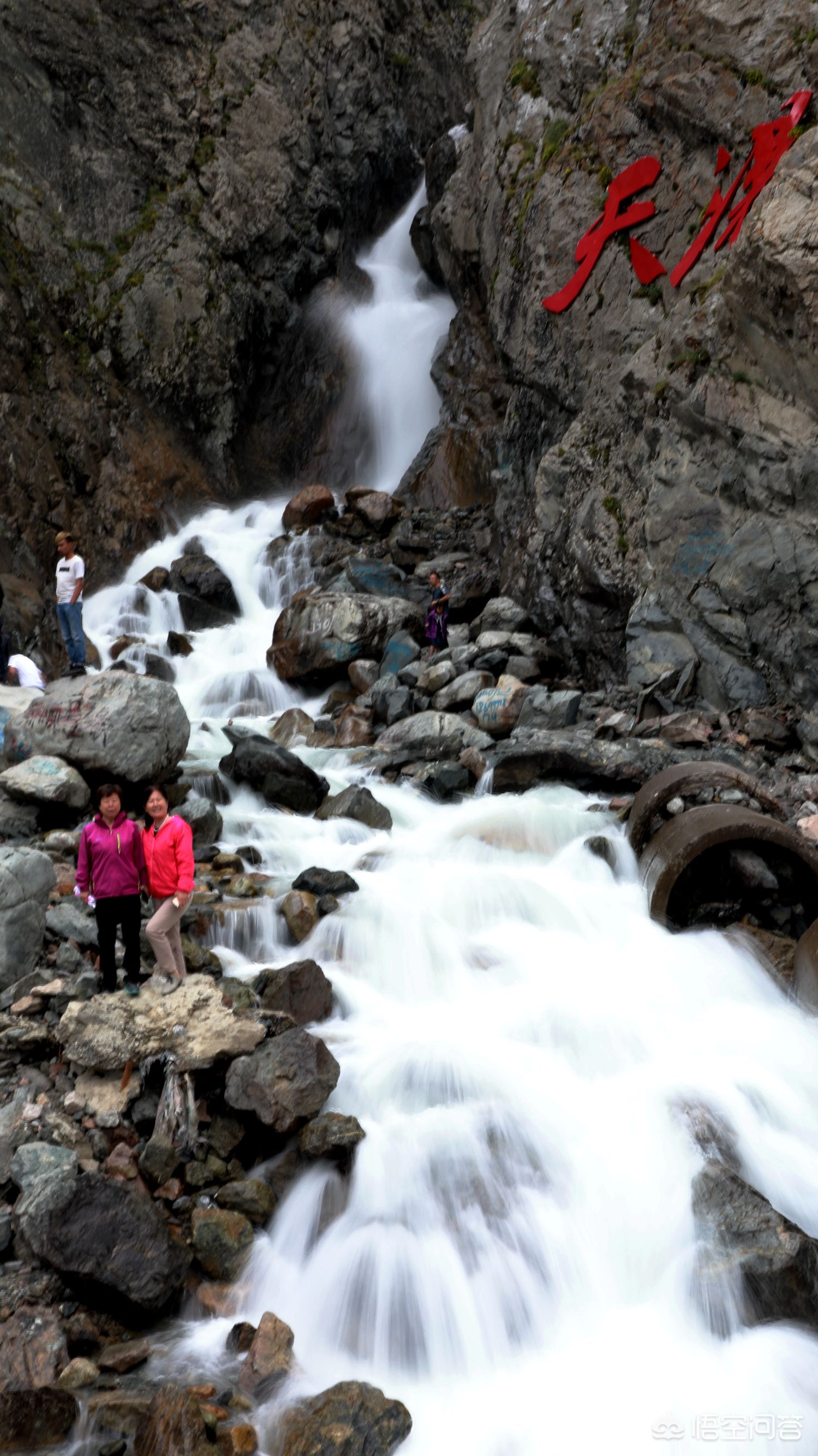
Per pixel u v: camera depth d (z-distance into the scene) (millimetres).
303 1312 5539
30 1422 4590
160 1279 5254
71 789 9492
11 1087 6293
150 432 22094
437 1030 7352
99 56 22203
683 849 8492
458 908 8672
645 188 14922
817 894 8797
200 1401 4758
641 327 14742
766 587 11508
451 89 29062
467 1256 5730
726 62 13664
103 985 6879
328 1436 4539
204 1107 6340
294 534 20781
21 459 18391
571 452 15328
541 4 17969
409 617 16453
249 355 24812
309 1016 7363
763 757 10977
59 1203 5285
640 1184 6137
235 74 24172
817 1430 4836
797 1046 7430
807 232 10445
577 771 10930
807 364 10867
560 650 15133
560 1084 6871
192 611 18969
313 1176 6156
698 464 12633
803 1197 6266
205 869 9406
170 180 23219
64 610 14195
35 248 20656
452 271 22969
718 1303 5414
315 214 25969
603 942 8453
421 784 11508
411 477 22531
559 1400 5094
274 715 15797
